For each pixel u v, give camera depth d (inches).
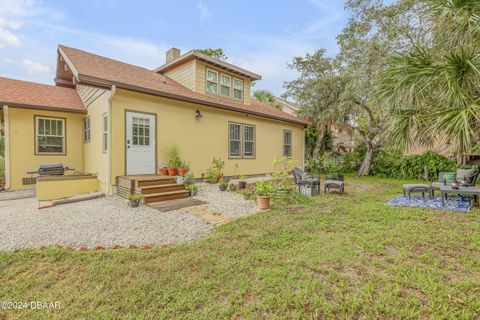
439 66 142.2
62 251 131.0
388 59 169.0
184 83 413.7
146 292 96.2
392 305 87.0
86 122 348.5
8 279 107.1
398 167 485.7
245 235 156.9
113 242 147.9
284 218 192.7
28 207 225.9
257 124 450.6
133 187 243.8
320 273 108.7
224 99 433.4
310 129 626.8
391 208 223.8
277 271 109.0
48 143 336.5
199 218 195.0
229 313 84.4
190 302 89.9
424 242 140.9
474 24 145.6
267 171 471.8
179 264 117.8
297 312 84.3
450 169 424.5
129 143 279.1
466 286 96.5
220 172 362.9
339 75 493.4
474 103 132.0
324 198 275.1
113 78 278.4
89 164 332.5
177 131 326.3
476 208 223.6
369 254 126.8
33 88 353.7
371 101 219.5
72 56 320.8
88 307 88.5
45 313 85.7
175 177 277.4
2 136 382.3
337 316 82.7
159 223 181.2
